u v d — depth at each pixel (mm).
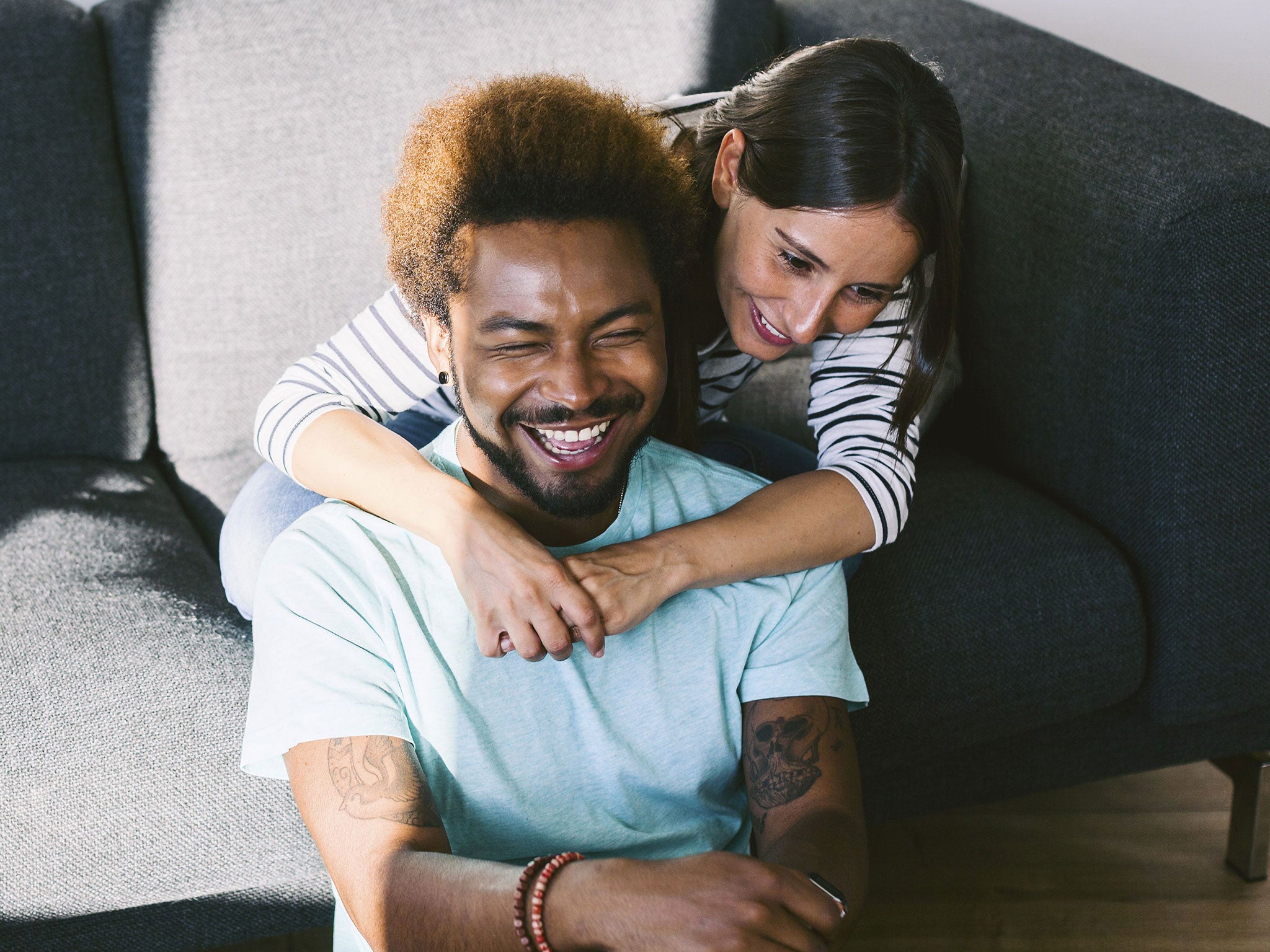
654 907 706
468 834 856
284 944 1365
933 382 1153
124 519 1397
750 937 702
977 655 1269
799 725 919
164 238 1523
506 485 916
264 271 1547
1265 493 1313
